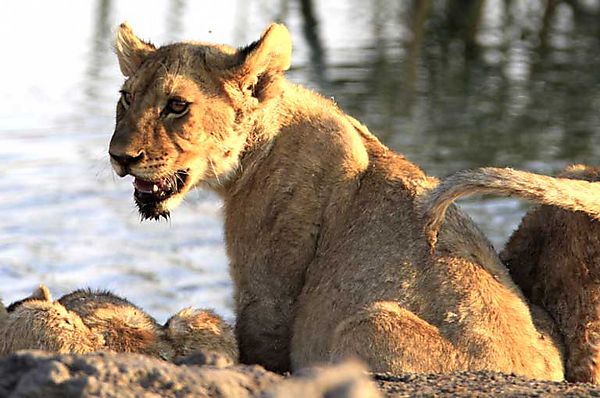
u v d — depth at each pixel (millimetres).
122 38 12867
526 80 36000
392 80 35812
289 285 12266
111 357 8078
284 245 12234
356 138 12492
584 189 11297
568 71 37156
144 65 12312
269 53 12344
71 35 39656
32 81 34094
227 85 12219
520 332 11242
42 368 7848
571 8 44844
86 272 21375
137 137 11977
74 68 35594
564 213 11742
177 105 12070
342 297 11734
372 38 41188
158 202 12242
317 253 12203
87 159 27312
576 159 28203
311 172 12305
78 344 10516
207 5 44531
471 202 24547
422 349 11016
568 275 11578
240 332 12398
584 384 9930
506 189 11188
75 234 23016
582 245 11477
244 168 12406
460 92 34500
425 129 30609
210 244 22953
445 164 27641
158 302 20094
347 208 12188
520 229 12352
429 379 9859
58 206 24531
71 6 43906
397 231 11844
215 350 11016
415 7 42812
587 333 11383
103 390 7758
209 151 12234
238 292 12539
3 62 36000
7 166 26844
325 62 37750
